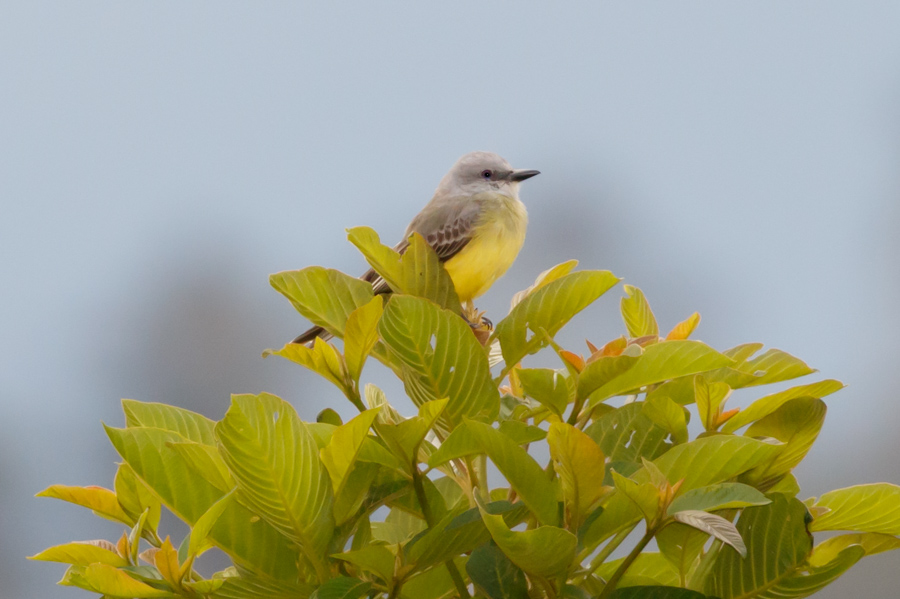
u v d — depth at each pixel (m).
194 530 3.99
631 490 3.89
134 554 4.35
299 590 4.33
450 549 4.15
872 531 4.44
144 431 4.27
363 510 4.46
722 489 3.96
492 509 4.15
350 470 4.22
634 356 4.16
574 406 4.41
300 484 4.07
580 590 4.15
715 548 4.68
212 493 4.34
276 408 3.99
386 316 4.36
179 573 4.09
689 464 4.23
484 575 4.22
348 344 4.62
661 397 4.56
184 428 4.61
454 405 4.51
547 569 3.93
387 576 4.16
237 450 3.93
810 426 4.55
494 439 3.99
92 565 3.98
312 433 4.45
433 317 4.38
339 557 4.11
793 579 4.38
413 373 4.55
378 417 4.49
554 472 4.54
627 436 4.82
